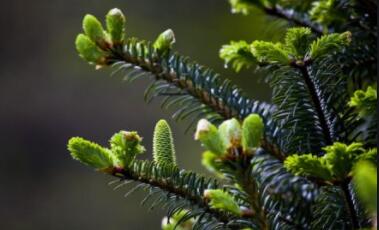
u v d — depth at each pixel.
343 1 0.98
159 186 0.94
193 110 1.02
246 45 0.97
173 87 1.01
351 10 0.99
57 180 4.80
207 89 1.01
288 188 1.00
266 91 3.58
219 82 1.02
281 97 0.97
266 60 0.96
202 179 0.95
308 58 0.93
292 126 0.97
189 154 4.16
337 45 0.92
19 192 4.82
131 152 0.94
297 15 1.06
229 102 1.01
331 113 0.96
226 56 0.99
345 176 0.88
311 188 0.99
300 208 0.98
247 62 0.98
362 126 0.96
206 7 4.84
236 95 1.02
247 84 3.67
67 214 4.66
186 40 4.83
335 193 0.92
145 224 4.29
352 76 1.00
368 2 0.98
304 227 0.97
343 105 0.96
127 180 0.95
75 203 4.62
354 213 0.90
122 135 0.94
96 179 4.62
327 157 0.87
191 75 1.01
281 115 0.97
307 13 1.05
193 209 0.94
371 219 0.89
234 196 0.91
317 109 0.96
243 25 4.36
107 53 1.00
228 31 4.58
